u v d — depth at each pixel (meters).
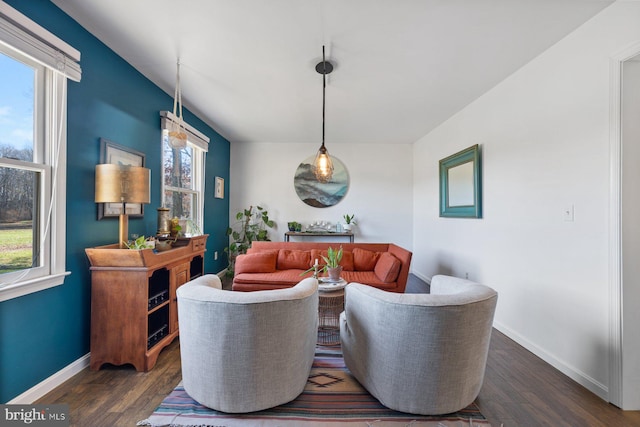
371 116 3.70
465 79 2.62
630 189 1.59
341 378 1.79
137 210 2.48
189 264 2.61
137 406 1.54
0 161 1.43
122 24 1.88
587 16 1.75
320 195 5.12
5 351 1.44
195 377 1.47
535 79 2.24
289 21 1.83
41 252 1.64
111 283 1.88
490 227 2.79
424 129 4.29
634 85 1.60
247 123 4.05
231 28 1.91
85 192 1.94
